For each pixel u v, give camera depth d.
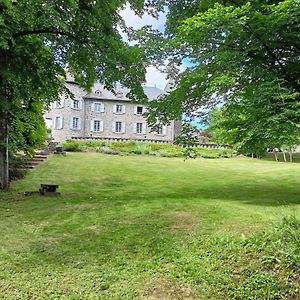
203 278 3.91
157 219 6.16
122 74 9.20
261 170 17.88
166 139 39.28
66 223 6.04
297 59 8.47
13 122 10.50
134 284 3.82
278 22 7.05
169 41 8.38
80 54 9.37
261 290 3.63
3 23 7.07
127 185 12.00
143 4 9.35
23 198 8.30
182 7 9.38
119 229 5.62
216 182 13.14
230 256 4.35
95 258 4.49
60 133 37.25
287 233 4.65
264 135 7.88
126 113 39.97
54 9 7.85
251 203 8.02
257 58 8.18
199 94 8.90
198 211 6.75
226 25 7.02
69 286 3.75
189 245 4.80
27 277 3.94
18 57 8.77
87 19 9.05
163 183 12.70
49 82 9.72
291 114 7.37
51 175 13.56
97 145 27.98
